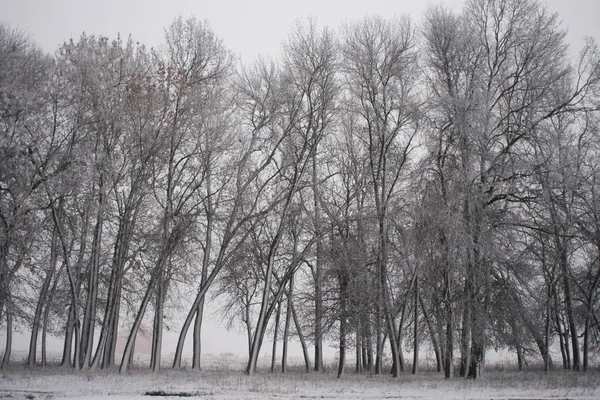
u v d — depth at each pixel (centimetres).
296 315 3300
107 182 2606
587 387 1883
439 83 2650
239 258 3111
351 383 2159
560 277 3012
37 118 2402
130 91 2588
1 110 2330
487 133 2383
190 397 1564
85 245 2972
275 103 3036
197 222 2964
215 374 2606
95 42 2609
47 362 3688
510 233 2355
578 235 2539
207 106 2778
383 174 2748
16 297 2727
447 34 2661
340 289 2775
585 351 3216
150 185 2661
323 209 2995
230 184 2962
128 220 2669
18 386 1806
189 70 2872
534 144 2362
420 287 2528
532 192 2319
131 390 1745
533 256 2552
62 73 2489
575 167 2495
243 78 3094
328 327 2769
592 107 2412
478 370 2348
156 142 2634
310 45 2938
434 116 2564
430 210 2398
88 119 2486
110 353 3103
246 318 3584
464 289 2309
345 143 3169
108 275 3198
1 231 2345
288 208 2948
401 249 2556
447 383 2120
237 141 2942
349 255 2692
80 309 3192
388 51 2789
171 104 2684
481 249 2236
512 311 2297
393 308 2625
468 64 2600
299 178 2811
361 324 2611
